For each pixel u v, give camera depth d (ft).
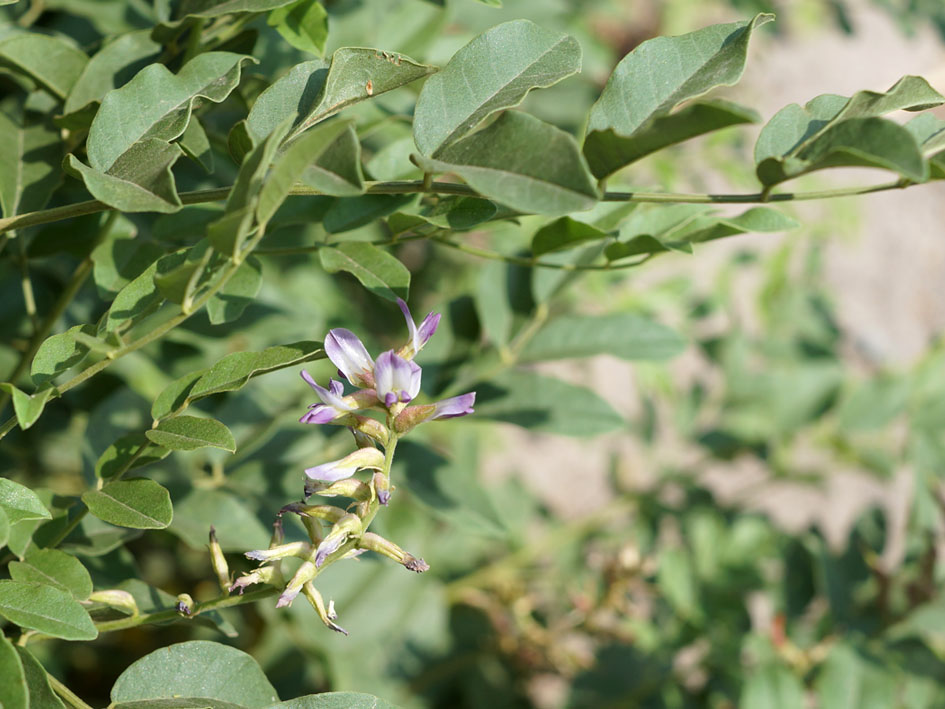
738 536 2.54
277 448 1.63
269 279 2.17
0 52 1.49
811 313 2.92
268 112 1.38
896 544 4.57
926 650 2.06
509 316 1.73
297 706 1.36
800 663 2.12
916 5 2.92
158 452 1.40
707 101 1.29
